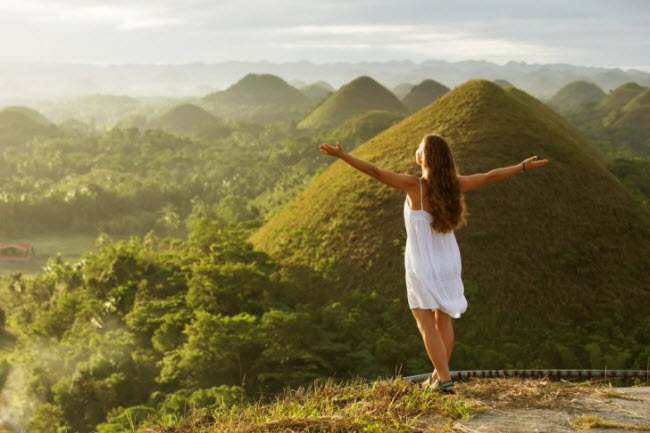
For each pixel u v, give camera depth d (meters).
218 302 39.41
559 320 41.19
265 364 32.25
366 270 46.16
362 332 36.34
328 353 33.53
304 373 31.12
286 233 53.59
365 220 50.81
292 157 192.00
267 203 135.50
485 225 48.03
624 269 46.03
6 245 125.06
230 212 124.75
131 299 44.41
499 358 34.97
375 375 30.97
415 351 34.31
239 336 31.55
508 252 46.00
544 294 43.00
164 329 35.78
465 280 43.31
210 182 172.25
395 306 42.28
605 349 36.19
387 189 53.53
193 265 43.81
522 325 40.53
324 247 49.47
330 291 45.06
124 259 49.31
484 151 56.03
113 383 32.91
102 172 185.62
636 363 33.78
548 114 92.69
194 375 32.06
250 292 40.50
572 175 54.28
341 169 61.25
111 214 153.12
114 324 42.84
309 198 58.62
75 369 35.91
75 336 41.47
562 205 50.97
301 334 33.34
